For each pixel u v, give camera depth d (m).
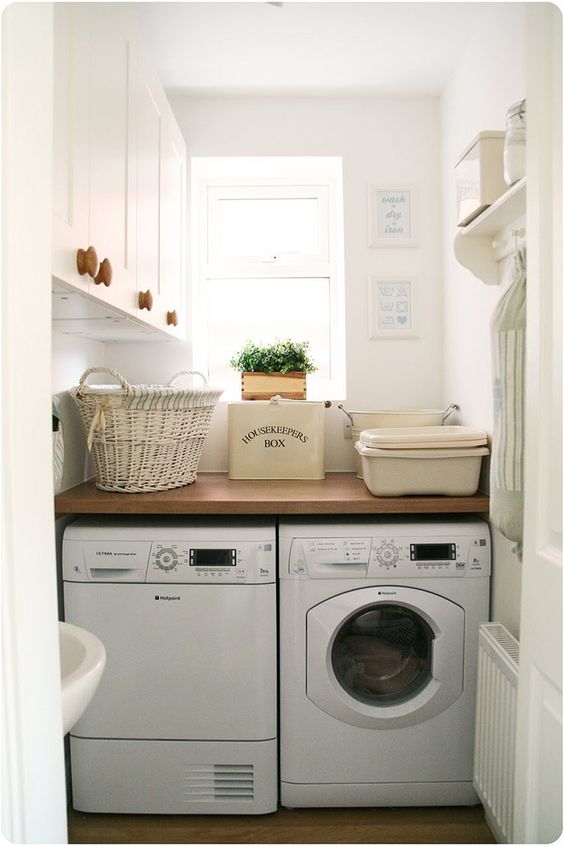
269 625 1.67
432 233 2.40
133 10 1.60
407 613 1.75
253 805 1.68
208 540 1.66
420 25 1.91
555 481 0.85
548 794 0.86
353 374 2.41
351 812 1.72
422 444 1.73
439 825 1.67
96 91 1.31
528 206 0.92
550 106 0.86
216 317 2.62
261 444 2.14
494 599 1.70
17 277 0.58
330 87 2.31
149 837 1.63
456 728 1.69
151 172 1.79
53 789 0.65
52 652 0.65
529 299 0.92
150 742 1.68
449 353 2.29
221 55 2.07
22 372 0.59
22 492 0.59
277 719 1.73
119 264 1.47
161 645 1.66
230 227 2.62
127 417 1.75
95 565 1.66
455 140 2.18
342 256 2.46
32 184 0.61
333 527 1.71
